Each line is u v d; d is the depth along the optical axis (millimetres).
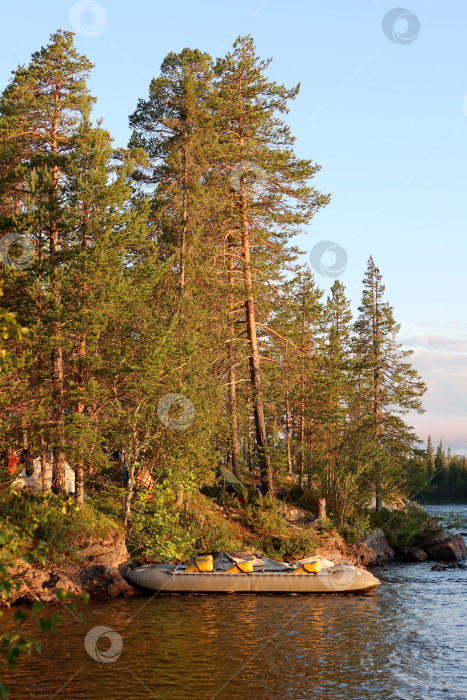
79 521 22609
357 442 40312
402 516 42281
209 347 32531
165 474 26500
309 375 39094
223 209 35250
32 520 5266
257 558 23656
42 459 25078
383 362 47875
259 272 36438
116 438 25234
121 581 21312
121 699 11164
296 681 12391
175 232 33375
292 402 52219
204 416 27109
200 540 26312
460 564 33844
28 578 19359
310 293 53312
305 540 29391
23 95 27453
